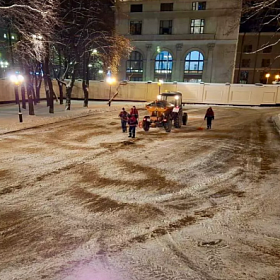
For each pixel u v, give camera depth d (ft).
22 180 24.56
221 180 25.35
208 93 124.77
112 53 96.02
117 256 13.75
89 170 27.81
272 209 19.34
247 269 12.75
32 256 13.66
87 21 82.99
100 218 17.81
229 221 17.54
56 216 18.01
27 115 67.46
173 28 156.15
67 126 55.42
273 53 200.23
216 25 149.18
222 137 46.52
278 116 70.18
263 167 29.50
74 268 12.75
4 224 16.84
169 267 12.89
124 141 42.06
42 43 61.98
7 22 62.18
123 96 132.36
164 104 50.57
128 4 158.71
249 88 119.55
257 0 63.77
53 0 58.29
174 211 18.99
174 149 37.40
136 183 24.40
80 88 136.36
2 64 139.33
